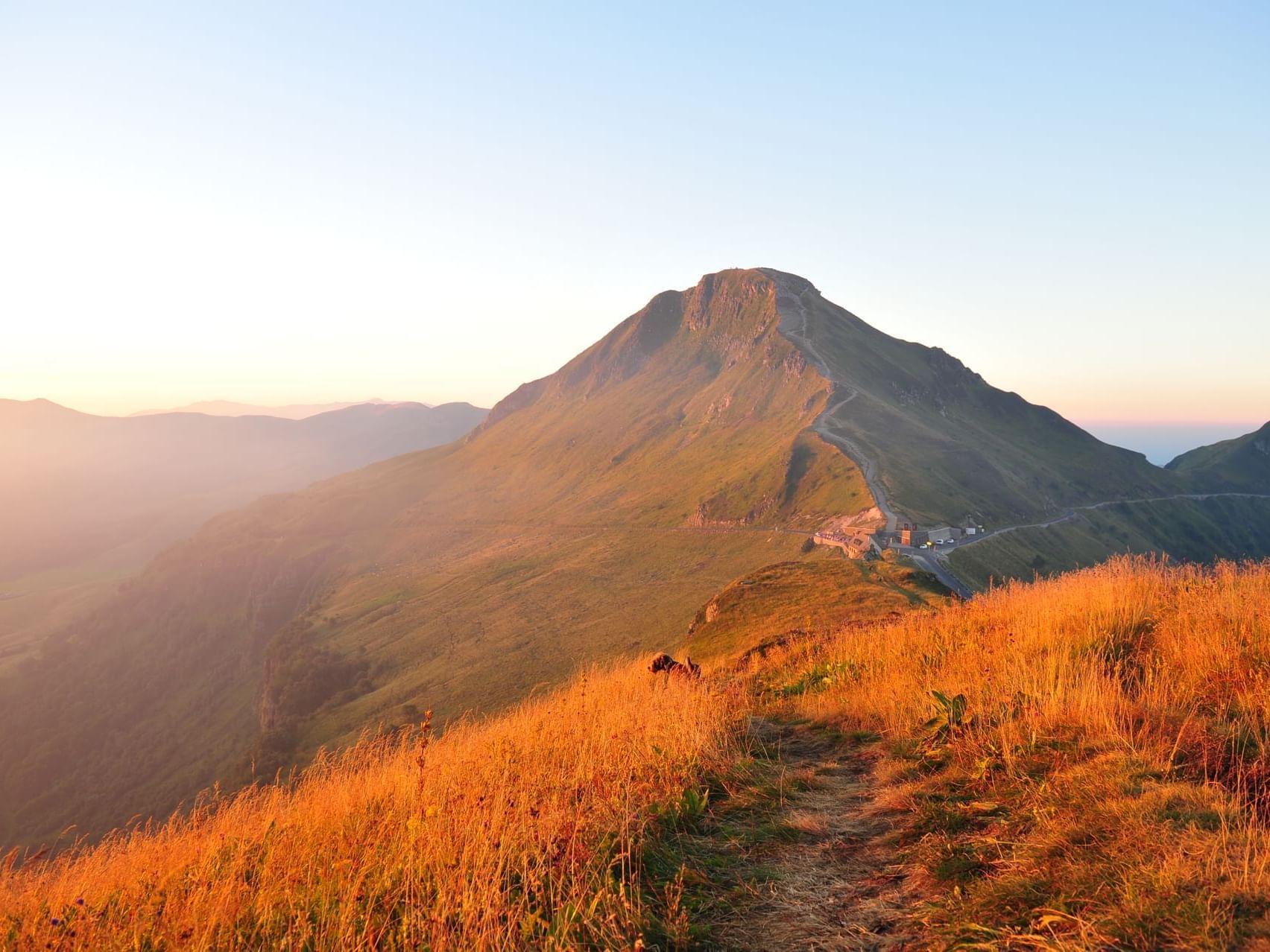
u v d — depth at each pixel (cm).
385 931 462
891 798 640
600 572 16862
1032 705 712
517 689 9938
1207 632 777
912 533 13688
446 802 630
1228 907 364
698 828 627
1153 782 502
